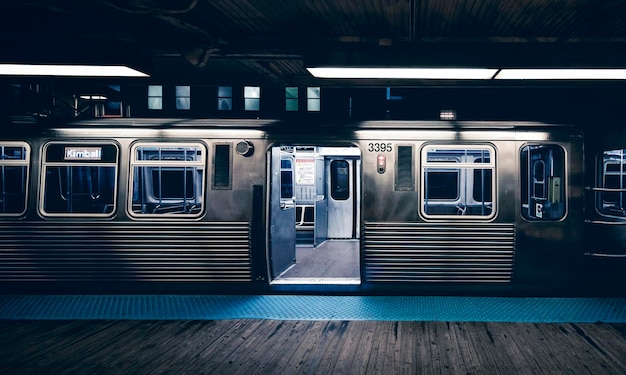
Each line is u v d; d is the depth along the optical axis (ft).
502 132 18.85
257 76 19.42
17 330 15.46
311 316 16.71
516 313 16.88
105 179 20.63
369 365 12.71
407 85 18.39
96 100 26.76
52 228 18.92
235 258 19.26
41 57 13.99
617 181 19.89
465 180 25.20
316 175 32.19
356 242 33.14
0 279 19.25
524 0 11.33
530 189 20.15
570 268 18.81
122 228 18.93
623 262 18.69
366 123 19.19
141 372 12.32
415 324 15.85
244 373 12.24
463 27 13.44
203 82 19.43
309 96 31.94
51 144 19.15
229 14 12.82
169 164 19.35
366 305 17.94
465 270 18.93
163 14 11.75
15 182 20.38
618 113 18.72
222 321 16.26
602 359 12.96
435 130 19.04
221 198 19.24
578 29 13.55
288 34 14.51
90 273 19.20
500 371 12.28
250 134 19.34
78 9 12.51
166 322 16.19
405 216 18.99
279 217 22.07
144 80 19.21
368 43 14.56
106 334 15.10
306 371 12.35
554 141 18.79
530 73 14.53
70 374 12.20
